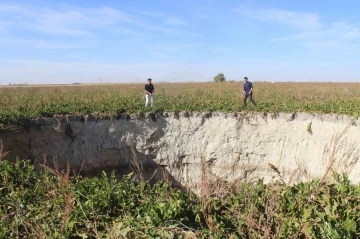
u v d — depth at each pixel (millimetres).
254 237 4273
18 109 14445
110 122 14578
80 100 18031
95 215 4820
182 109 15852
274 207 4660
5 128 12164
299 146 14773
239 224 4484
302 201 4660
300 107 16016
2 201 5363
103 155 14453
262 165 15195
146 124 15102
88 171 14188
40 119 13273
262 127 15266
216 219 4512
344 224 4227
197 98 20062
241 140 15391
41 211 5059
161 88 32406
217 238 4172
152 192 5523
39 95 20922
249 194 4961
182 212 4594
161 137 15391
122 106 15719
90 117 14281
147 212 4652
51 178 6258
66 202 4910
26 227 4648
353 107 15555
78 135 13984
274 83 44281
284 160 14852
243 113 15547
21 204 5238
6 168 6383
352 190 4820
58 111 14227
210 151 15469
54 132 13438
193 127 15539
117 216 4930
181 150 15523
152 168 15391
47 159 13227
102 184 5594
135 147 14961
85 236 4434
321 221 4387
